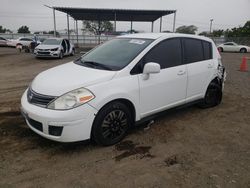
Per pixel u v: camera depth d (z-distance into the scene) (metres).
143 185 3.01
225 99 6.87
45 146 3.86
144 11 28.34
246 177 3.22
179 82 4.77
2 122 4.75
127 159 3.56
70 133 3.44
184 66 4.89
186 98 5.09
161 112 4.64
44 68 12.85
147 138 4.24
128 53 4.30
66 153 3.68
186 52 5.01
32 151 3.71
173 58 4.71
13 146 3.85
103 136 3.78
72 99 3.43
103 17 33.62
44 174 3.18
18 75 10.55
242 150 3.95
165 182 3.07
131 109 4.12
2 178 3.08
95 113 3.58
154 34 4.84
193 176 3.21
